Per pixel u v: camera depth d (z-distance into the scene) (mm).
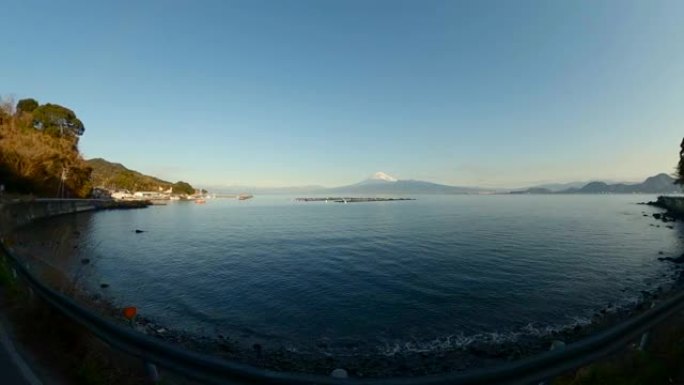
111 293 21734
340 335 15602
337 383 3871
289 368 12102
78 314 6902
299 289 23047
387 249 38875
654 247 38312
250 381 4285
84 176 98375
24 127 75750
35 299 9008
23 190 67375
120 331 5766
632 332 6031
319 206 165250
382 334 15648
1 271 12227
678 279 24766
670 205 91500
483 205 160875
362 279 25547
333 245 42781
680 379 5527
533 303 19672
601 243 41219
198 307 19438
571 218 79625
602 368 6312
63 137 92812
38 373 5730
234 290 22875
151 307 19312
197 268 29703
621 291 22000
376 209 133500
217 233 56312
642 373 5730
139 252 37500
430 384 3926
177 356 4922
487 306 19219
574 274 26281
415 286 23328
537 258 32344
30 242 38000
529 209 122062
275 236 52250
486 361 12742
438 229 58625
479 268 28438
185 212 114938
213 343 14297
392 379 3922
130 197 161750
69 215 78938
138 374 6344
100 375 5828
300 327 16547
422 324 16781
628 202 177000
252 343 14734
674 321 8695
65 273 23734
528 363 4516
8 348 6598
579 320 17172
